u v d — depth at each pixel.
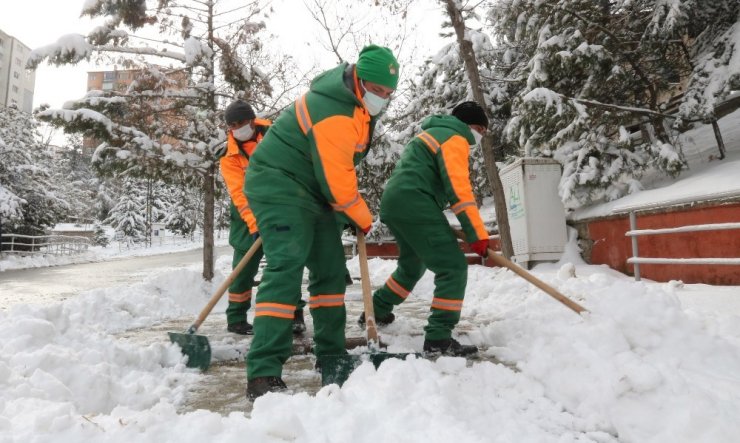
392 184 3.21
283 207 2.39
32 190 21.83
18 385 2.02
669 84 10.06
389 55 2.45
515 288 5.26
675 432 1.84
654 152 7.99
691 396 1.97
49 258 19.81
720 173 6.88
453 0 9.60
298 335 3.87
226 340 3.55
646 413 1.96
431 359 2.88
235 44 7.71
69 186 42.84
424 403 1.90
